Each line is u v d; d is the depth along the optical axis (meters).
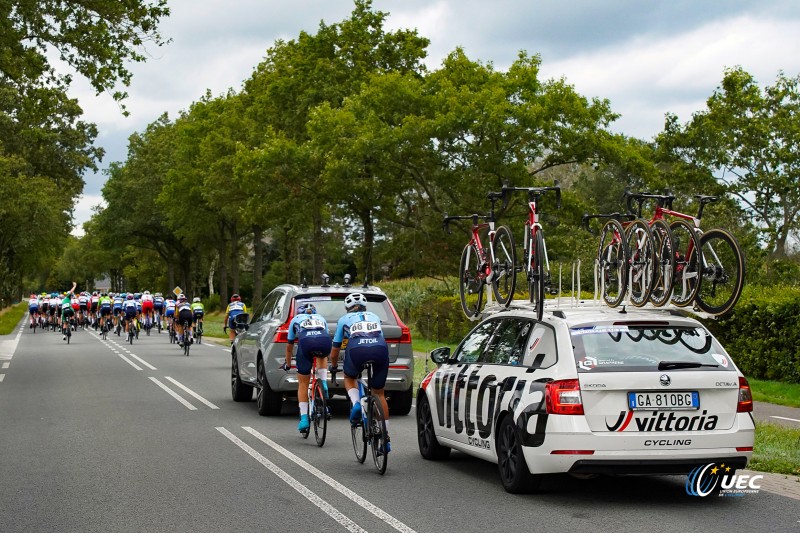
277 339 14.12
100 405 16.28
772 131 31.94
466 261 11.80
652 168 37.84
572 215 38.09
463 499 8.27
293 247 81.38
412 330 39.72
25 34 23.83
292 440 12.09
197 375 22.78
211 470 9.84
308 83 46.59
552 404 7.82
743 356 21.09
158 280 109.00
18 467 10.09
